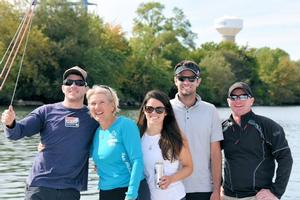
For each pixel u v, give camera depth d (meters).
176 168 5.18
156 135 5.20
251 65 89.94
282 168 5.30
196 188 5.56
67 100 5.39
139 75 61.06
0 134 24.05
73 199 5.29
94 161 5.16
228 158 5.55
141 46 74.38
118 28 61.88
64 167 5.23
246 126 5.43
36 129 5.34
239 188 5.48
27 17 5.04
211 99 74.44
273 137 5.33
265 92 89.62
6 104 46.28
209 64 75.88
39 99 49.38
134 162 4.94
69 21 49.97
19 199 11.14
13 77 43.88
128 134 5.00
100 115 5.04
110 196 5.02
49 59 47.66
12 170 14.80
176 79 5.63
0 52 42.41
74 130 5.29
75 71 5.35
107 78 52.84
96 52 51.56
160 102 5.14
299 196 12.10
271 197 5.27
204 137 5.54
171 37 75.75
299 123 42.03
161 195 5.12
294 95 92.19
